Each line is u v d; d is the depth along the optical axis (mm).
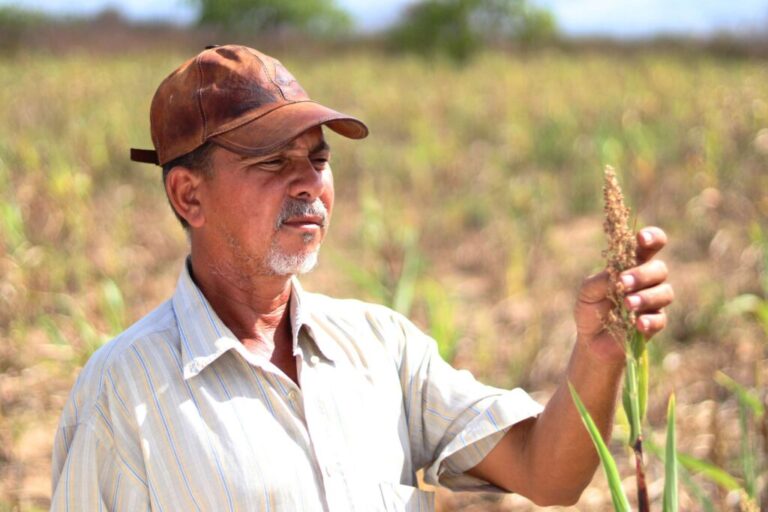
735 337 5004
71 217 6852
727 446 3701
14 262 5684
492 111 12695
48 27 27781
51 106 13109
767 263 4434
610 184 1630
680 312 5316
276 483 1690
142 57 21703
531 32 25734
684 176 8312
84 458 1681
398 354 1970
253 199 1794
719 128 9203
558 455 1831
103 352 1771
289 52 28125
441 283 6527
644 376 1650
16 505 3537
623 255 1622
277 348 1880
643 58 19359
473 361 4969
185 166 1851
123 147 9852
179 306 1807
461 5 23922
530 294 6090
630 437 1646
